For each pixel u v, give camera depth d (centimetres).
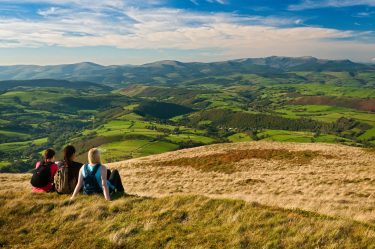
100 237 1058
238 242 997
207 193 3444
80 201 1337
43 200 1352
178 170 5259
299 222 1112
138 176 4994
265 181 3819
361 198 2642
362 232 1041
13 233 1098
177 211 1234
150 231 1089
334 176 3778
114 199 1403
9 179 4641
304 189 3247
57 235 1085
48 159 1536
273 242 995
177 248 980
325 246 970
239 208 1256
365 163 4638
